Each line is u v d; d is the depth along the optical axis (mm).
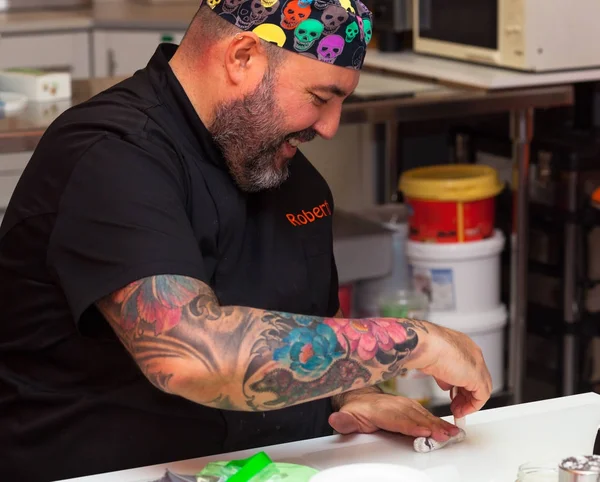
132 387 1362
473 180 2791
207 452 1408
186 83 1363
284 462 1249
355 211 3088
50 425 1372
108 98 1350
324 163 3516
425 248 2822
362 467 1162
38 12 4371
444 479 1201
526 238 2832
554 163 2902
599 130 2896
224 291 1417
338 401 1483
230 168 1379
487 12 2787
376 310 2922
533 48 2650
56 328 1358
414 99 2527
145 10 4434
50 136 1323
